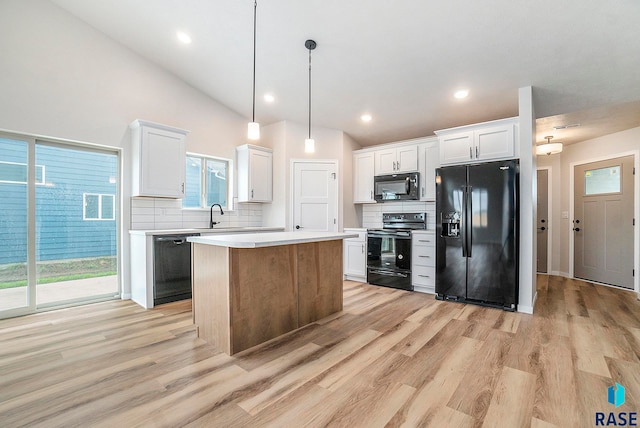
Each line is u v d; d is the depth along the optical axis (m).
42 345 2.32
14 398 1.65
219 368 2.00
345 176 4.96
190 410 1.56
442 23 2.52
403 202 4.93
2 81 2.80
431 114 4.13
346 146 4.99
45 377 1.87
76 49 3.20
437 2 2.33
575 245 5.16
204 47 3.36
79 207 3.37
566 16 2.27
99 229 3.50
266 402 1.64
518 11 2.29
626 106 3.58
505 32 2.51
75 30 3.20
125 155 3.55
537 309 3.30
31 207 3.04
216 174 4.56
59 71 3.10
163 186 3.58
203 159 4.41
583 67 2.81
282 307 2.60
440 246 3.66
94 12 3.12
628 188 4.34
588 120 4.05
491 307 3.35
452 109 3.93
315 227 4.79
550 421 1.48
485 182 3.34
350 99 3.95
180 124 4.03
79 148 3.36
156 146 3.54
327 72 3.43
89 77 3.29
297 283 2.74
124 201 3.56
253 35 3.01
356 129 4.84
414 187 4.40
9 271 2.95
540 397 1.68
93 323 2.80
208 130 4.32
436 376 1.90
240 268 2.27
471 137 3.57
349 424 1.47
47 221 3.17
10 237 2.95
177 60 3.68
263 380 1.86
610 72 2.87
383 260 4.39
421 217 4.66
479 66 2.97
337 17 2.63
